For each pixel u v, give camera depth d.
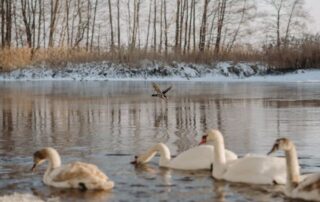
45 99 27.45
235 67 49.19
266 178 9.66
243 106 23.56
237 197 8.91
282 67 49.06
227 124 17.64
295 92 31.41
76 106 23.88
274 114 20.36
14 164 11.52
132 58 48.88
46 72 47.50
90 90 33.84
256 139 14.55
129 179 10.20
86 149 13.27
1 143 14.23
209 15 62.19
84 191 9.34
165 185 9.72
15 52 47.81
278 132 15.73
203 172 10.78
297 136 14.95
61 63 48.31
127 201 8.72
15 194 9.02
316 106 23.16
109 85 39.34
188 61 49.69
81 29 64.12
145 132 16.08
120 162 11.72
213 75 48.50
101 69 48.16
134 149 13.23
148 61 49.03
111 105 24.25
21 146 13.77
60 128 17.03
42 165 11.36
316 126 16.91
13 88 36.00
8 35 57.59
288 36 61.19
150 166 11.33
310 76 47.06
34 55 48.97
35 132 16.20
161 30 63.09
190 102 25.58
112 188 9.52
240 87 36.84
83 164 9.80
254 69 49.25
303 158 11.87
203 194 9.10
